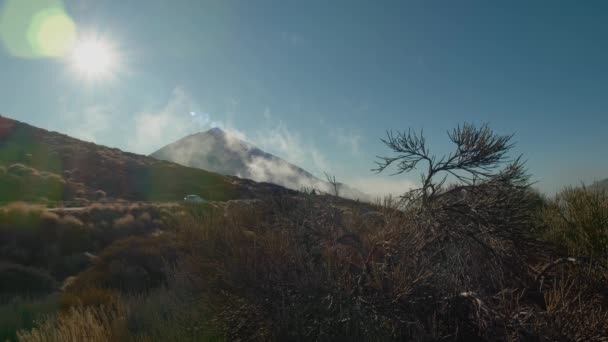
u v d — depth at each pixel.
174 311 5.17
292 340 3.81
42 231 15.40
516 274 4.51
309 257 4.48
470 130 4.74
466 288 4.10
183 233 6.00
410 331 3.82
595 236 5.30
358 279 4.20
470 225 4.67
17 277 11.03
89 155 67.44
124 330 4.98
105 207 21.77
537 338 3.37
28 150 62.97
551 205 6.94
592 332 3.32
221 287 4.48
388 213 5.05
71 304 7.11
